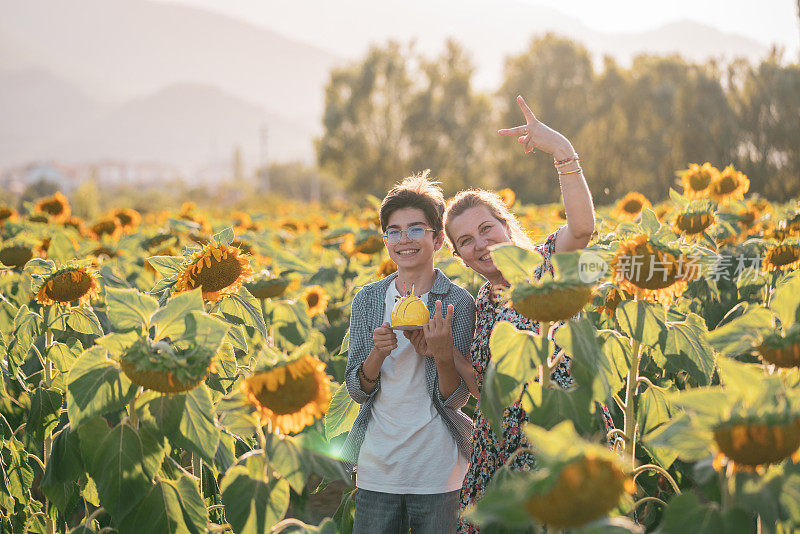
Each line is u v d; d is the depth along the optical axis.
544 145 2.54
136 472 2.00
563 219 7.12
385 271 4.44
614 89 46.00
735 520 1.51
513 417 2.55
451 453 2.79
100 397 1.97
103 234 7.70
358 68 53.91
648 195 43.59
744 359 3.04
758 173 35.78
